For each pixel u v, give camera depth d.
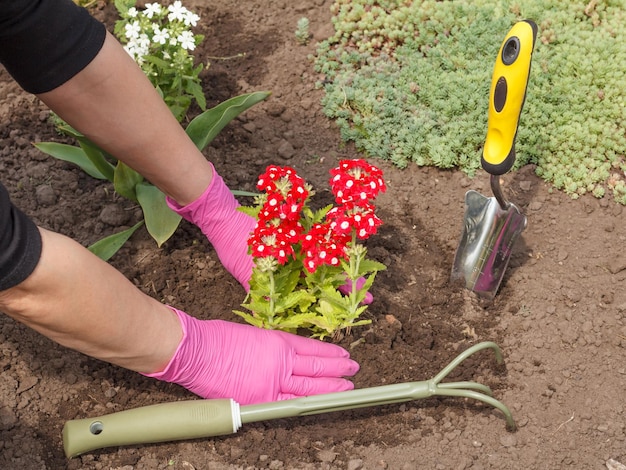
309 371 0.91
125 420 0.85
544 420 0.91
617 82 1.11
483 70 1.14
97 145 0.94
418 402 0.92
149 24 1.04
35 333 0.96
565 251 1.04
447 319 0.99
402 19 1.20
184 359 0.86
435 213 1.08
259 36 1.24
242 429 0.90
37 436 0.90
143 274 1.01
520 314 0.99
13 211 0.72
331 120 1.16
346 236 0.90
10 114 1.14
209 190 0.94
